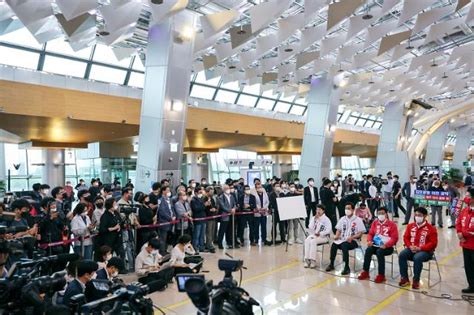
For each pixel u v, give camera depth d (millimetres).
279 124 19125
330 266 6793
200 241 8242
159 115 9484
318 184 15227
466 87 17594
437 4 9906
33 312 2557
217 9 9453
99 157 18109
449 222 12305
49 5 6941
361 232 6664
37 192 8875
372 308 4918
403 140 20609
